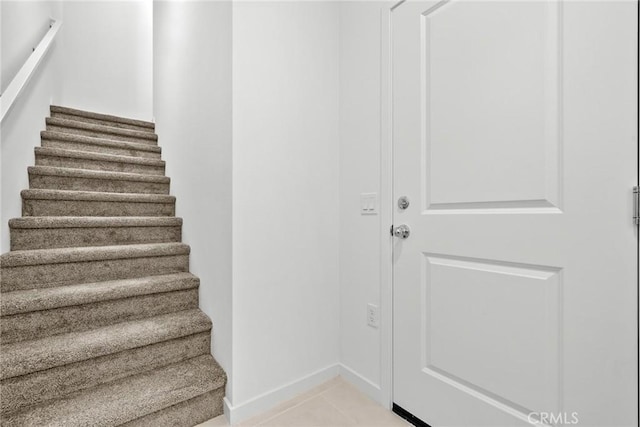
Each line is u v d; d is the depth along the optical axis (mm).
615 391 903
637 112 860
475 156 1191
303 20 1636
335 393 1622
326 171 1736
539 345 1041
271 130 1509
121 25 4180
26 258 1539
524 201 1071
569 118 976
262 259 1482
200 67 1812
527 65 1058
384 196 1525
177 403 1319
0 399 1133
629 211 875
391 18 1497
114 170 2576
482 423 1184
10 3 1925
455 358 1263
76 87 3791
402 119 1448
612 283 904
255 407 1455
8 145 1741
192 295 1811
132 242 2080
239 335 1412
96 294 1502
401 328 1457
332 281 1766
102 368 1345
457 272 1253
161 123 2908
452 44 1260
